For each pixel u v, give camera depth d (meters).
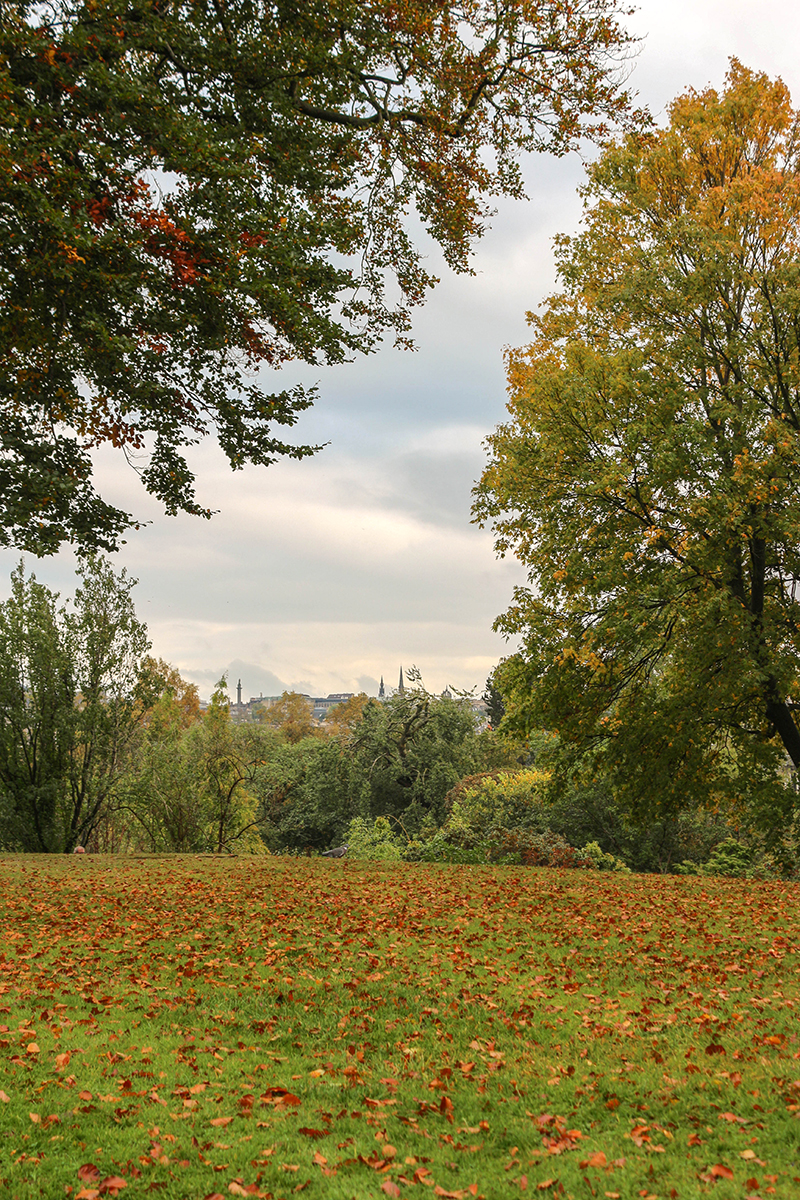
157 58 10.99
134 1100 5.42
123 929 10.63
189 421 12.75
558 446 16.84
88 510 12.08
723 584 16.73
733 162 17.62
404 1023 7.11
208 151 9.84
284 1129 5.05
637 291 16.72
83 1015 7.20
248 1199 4.17
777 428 15.16
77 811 25.14
